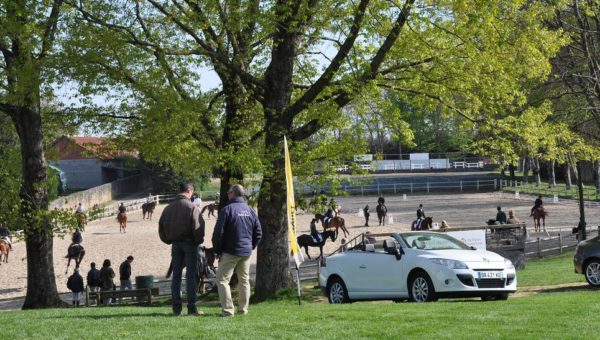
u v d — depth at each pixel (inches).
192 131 1014.4
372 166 967.0
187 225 507.8
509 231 1261.1
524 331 406.3
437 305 579.2
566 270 1073.5
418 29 897.5
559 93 1467.8
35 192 1123.3
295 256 697.6
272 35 927.7
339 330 414.6
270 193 931.3
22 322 503.2
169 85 966.4
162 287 1342.3
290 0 859.4
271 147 914.1
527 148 1043.3
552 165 3678.6
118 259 1860.2
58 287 1504.7
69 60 911.0
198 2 901.2
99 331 426.3
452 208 3006.9
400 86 938.1
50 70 927.0
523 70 954.7
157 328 431.5
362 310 539.8
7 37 991.0
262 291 962.1
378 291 728.3
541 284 909.2
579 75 1365.7
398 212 2942.9
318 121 887.7
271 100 933.8
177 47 993.5
